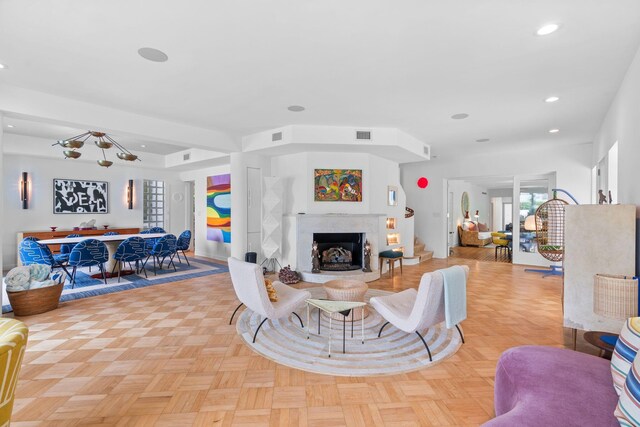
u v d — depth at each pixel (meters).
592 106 4.29
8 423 1.30
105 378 2.46
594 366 1.71
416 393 2.29
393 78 3.41
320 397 2.23
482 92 3.79
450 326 2.83
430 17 2.34
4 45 2.75
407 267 7.29
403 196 7.56
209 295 4.82
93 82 3.53
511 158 7.59
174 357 2.81
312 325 3.62
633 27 2.45
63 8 2.24
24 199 6.81
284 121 5.04
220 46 2.77
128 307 4.22
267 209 6.14
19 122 5.43
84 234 7.15
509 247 8.97
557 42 2.68
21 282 3.95
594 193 6.31
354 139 5.35
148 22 2.41
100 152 7.39
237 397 2.23
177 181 9.58
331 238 6.23
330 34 2.58
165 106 4.34
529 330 3.47
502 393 1.82
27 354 2.85
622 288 2.33
